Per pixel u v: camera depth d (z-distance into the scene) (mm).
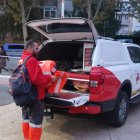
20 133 4055
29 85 3299
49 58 4664
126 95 4512
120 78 4312
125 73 4488
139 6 19781
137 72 5004
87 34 4117
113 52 4324
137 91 5125
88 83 3891
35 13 21859
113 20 23766
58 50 4738
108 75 3975
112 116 4270
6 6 17547
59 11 22781
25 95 3285
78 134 4094
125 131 4250
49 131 4176
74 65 4691
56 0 22797
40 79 3307
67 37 4387
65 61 4773
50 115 4012
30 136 3471
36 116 3445
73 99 3764
